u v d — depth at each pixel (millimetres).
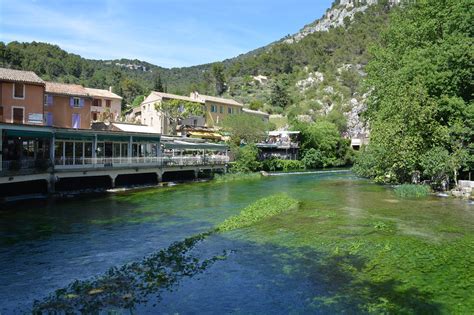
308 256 15445
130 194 36000
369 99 49719
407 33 45094
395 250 16000
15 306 11375
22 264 15289
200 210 27422
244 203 30594
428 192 33812
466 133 34625
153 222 23266
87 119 57125
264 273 13562
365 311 10484
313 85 163750
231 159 64938
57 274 14141
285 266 14266
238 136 72438
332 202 29266
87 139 38594
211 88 170000
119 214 25828
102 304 11086
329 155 87125
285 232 19391
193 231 20859
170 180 49438
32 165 32031
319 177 55875
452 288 11953
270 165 73000
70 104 55125
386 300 11133
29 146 36188
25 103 45000
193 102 82438
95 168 37125
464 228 20000
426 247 16406
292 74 183125
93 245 18047
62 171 34375
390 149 38781
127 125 60375
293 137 86250
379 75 47938
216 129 83000
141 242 18609
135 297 11570
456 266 13953
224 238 18484
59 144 37844
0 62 119375
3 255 16484
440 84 36844
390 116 40188
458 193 31828
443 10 39312
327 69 174750
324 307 10789
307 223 21453
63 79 138375
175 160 48219
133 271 13914
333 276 13172
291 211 25250
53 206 28656
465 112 34156
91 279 13328
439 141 36625
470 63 34531
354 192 36031
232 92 162375
